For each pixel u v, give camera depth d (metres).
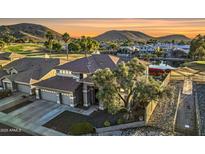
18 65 37.00
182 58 31.84
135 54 32.00
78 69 25.94
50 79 28.78
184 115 21.05
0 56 40.62
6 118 22.83
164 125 19.30
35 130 19.83
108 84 19.19
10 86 32.66
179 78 32.53
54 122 21.45
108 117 21.95
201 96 25.81
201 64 30.98
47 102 27.31
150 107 20.89
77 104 25.75
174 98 25.36
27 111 24.59
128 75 19.36
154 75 33.38
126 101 21.20
